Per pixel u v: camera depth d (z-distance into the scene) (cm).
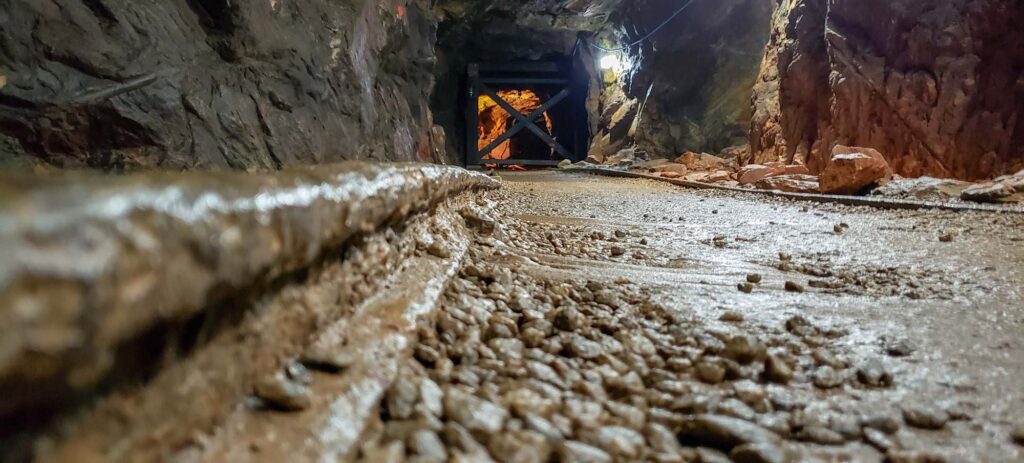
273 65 752
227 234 95
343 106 940
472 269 289
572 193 1250
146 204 80
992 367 200
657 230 634
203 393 102
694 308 273
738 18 2098
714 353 205
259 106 709
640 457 133
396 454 118
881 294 320
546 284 303
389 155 1221
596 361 192
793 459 138
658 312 257
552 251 427
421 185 259
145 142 543
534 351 192
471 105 2911
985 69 1138
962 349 218
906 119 1230
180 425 96
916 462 137
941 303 295
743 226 683
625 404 160
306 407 119
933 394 177
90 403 80
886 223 700
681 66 2294
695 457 134
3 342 60
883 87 1267
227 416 108
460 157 3012
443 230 323
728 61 2161
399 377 147
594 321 234
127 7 538
